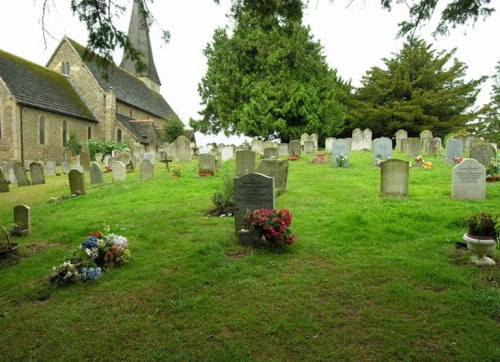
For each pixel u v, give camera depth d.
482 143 14.56
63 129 37.25
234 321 4.21
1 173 16.81
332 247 6.66
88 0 7.68
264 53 32.47
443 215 8.10
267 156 20.17
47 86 37.41
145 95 56.34
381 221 8.01
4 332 4.20
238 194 7.49
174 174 17.30
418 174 14.33
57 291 5.23
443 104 37.47
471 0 7.17
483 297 4.47
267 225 6.44
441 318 4.12
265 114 31.23
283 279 5.29
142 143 44.50
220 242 7.04
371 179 13.90
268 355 3.60
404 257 5.98
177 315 4.41
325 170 16.77
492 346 3.57
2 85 31.11
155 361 3.59
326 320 4.17
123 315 4.47
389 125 37.28
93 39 8.29
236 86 34.47
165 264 6.16
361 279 5.24
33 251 7.24
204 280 5.37
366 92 41.12
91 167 17.22
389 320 4.12
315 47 33.34
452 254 6.09
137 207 11.26
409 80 40.12
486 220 5.54
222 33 36.59
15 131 31.19
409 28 7.97
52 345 3.91
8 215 11.41
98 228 8.75
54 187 17.61
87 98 42.69
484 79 39.03
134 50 9.04
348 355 3.55
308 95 31.42
